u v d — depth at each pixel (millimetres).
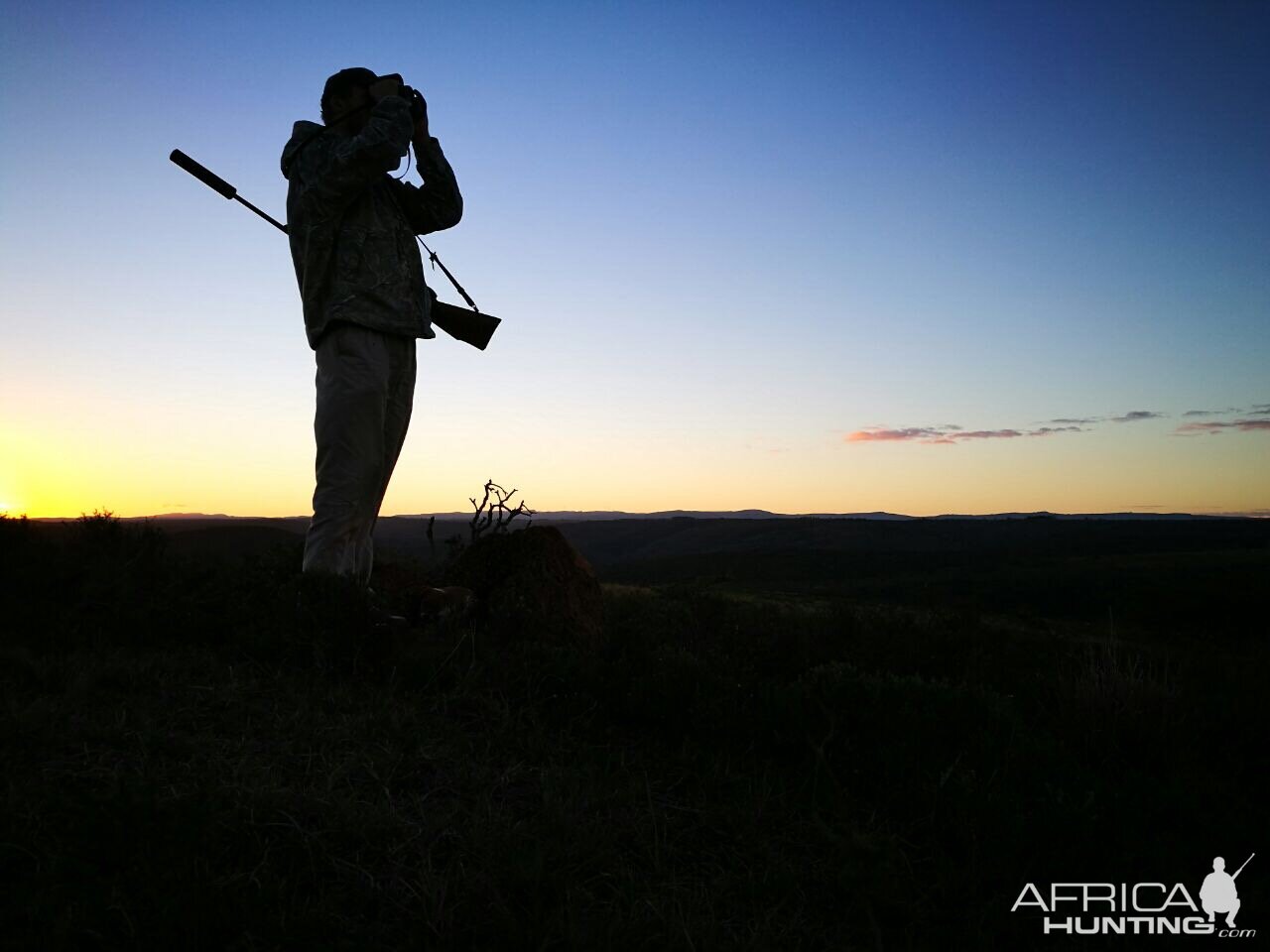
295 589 4535
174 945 2023
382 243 4945
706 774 3555
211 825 2453
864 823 3254
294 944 2100
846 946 2475
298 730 3369
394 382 5090
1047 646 7195
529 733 3752
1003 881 2887
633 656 4922
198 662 4035
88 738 3010
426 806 2920
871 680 4711
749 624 6809
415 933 2211
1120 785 3818
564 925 2281
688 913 2455
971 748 3990
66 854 2279
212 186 4859
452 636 4805
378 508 5203
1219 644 7664
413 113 5328
